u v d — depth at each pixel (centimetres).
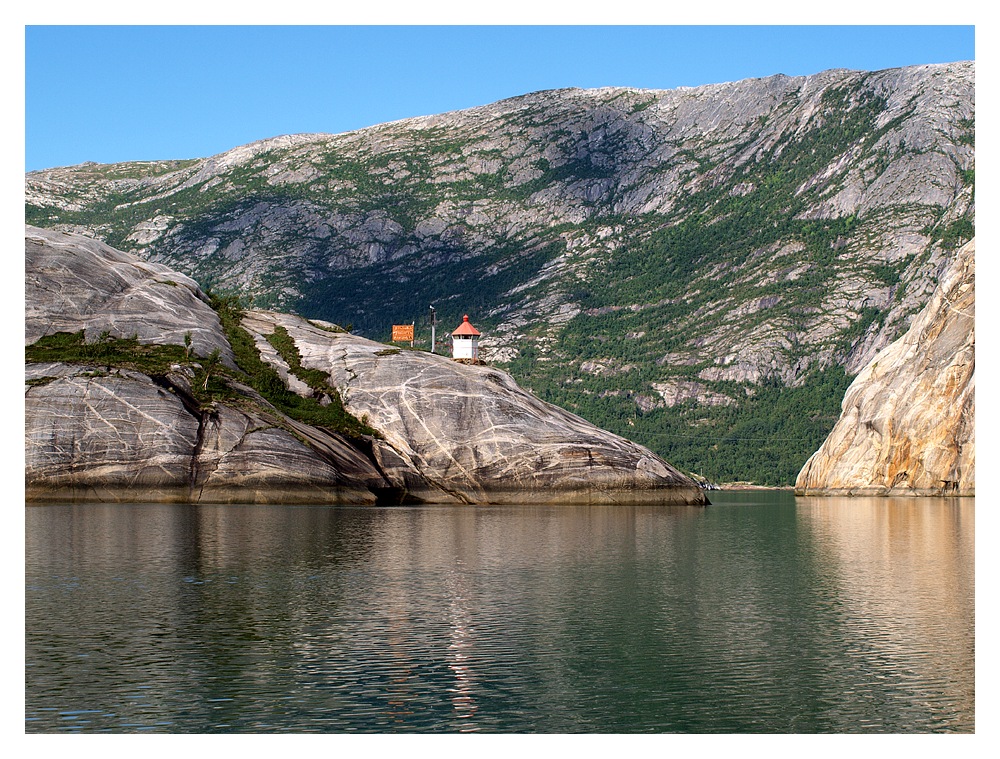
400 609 4497
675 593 5053
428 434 10981
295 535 6919
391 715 3117
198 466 9244
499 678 3488
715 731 3039
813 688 3428
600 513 10131
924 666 3691
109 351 10238
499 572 5594
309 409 10862
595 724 3070
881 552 6919
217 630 4038
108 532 6788
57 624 4103
